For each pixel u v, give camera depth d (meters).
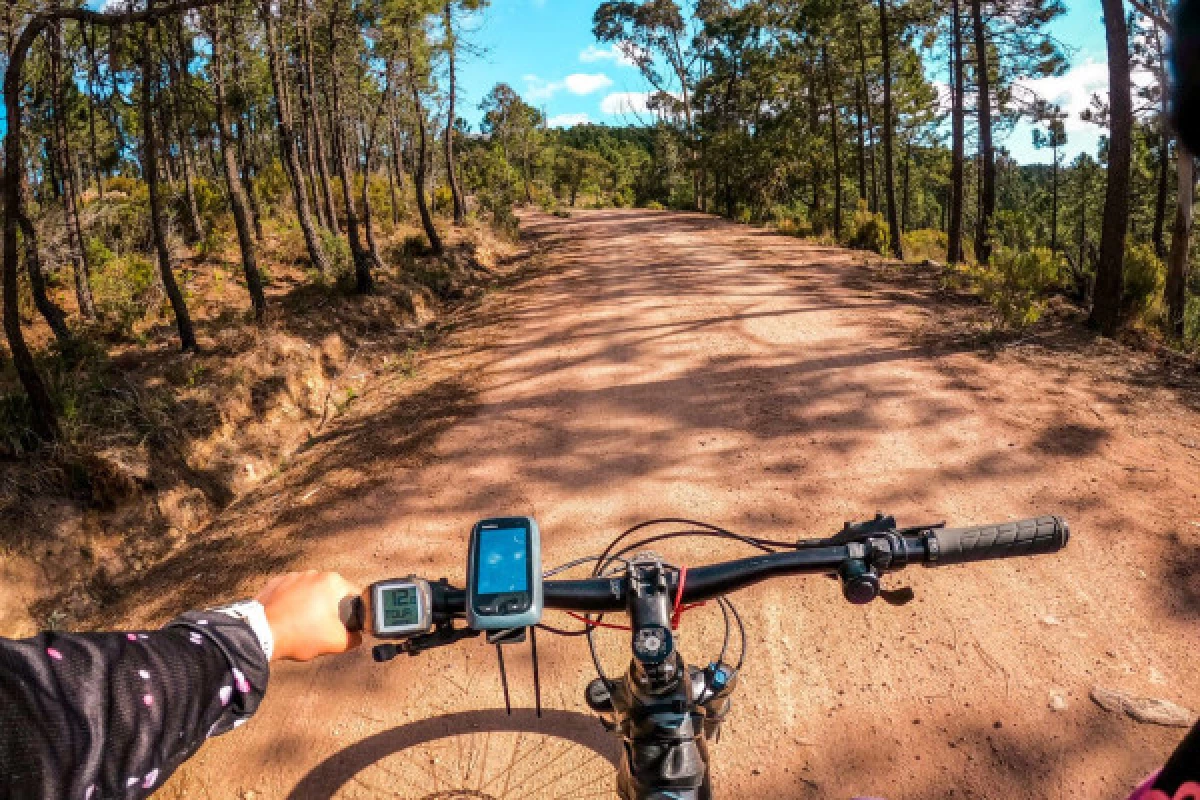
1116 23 9.91
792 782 3.64
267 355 10.65
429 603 1.08
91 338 12.05
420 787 3.68
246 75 19.31
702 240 27.00
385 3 17.89
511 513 6.62
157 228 10.84
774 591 5.08
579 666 4.50
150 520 7.24
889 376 9.11
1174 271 13.64
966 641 4.50
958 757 3.70
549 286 18.03
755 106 56.16
